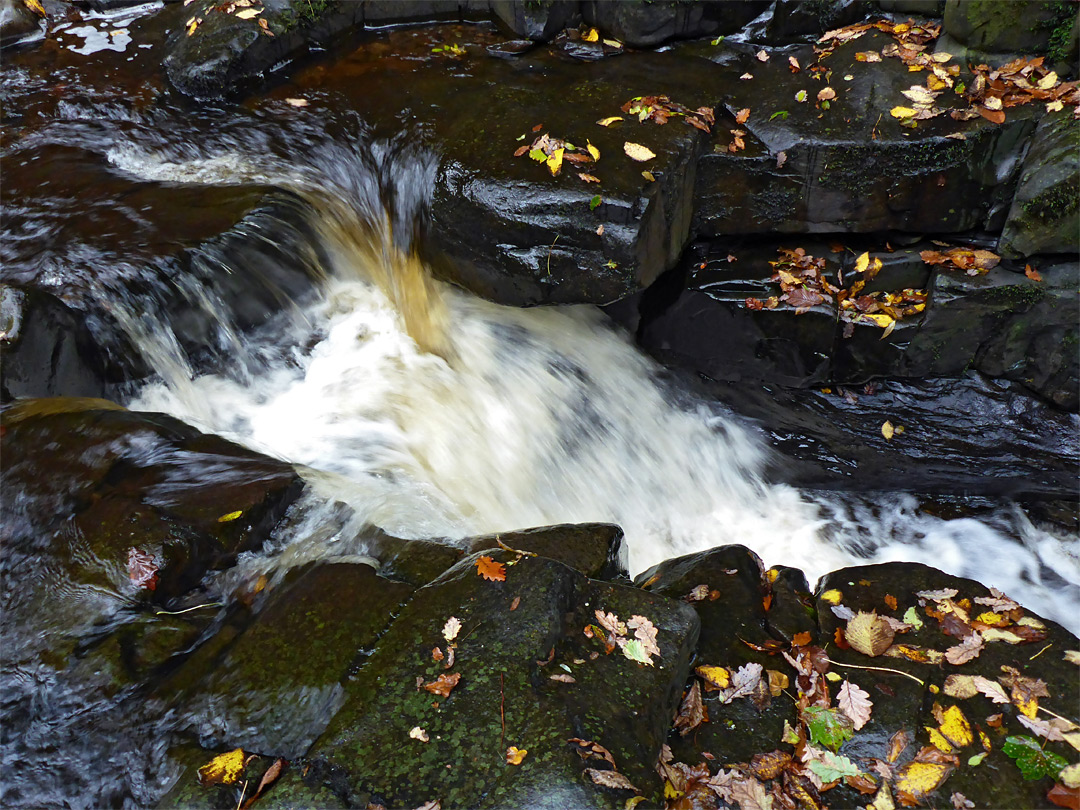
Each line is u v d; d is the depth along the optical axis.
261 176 5.68
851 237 5.25
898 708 3.01
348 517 3.71
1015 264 4.80
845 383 5.35
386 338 5.46
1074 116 4.54
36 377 4.30
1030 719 2.93
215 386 5.02
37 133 6.10
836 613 3.46
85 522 3.46
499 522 4.74
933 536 5.11
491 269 5.05
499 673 2.88
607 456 5.37
